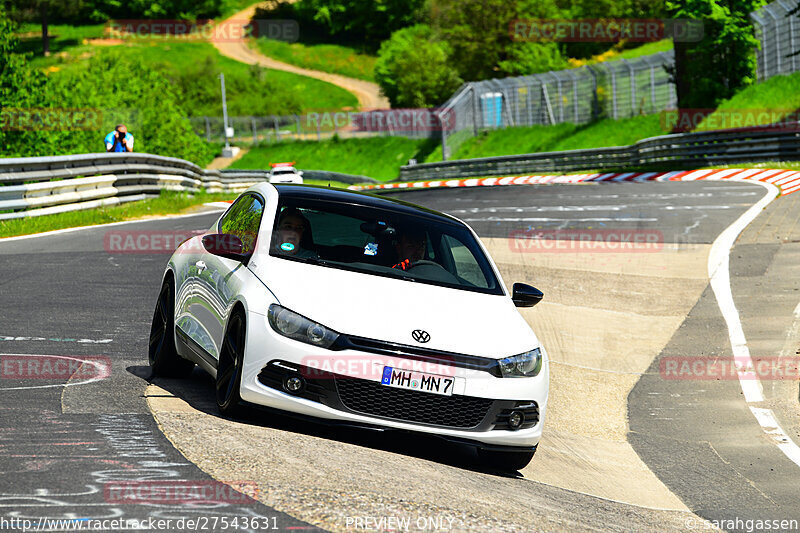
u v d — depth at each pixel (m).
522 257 51.66
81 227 59.59
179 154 162.25
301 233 20.34
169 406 18.52
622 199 79.12
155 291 35.69
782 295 41.34
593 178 108.94
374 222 21.41
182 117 167.12
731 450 24.23
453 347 17.92
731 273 46.44
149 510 11.97
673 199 76.38
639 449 24.14
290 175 120.06
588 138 173.12
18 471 13.28
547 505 16.34
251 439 16.48
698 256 50.97
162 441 15.62
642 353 34.41
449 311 19.02
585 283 45.34
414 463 17.34
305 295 18.14
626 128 167.88
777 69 134.00
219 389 18.69
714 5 131.50
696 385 30.56
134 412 17.66
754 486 21.02
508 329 19.28
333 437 18.47
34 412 17.05
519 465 19.28
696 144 111.00
